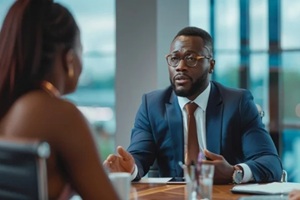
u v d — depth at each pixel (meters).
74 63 1.58
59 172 1.49
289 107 5.07
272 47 5.10
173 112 2.94
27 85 1.50
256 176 2.57
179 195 2.23
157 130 2.97
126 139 4.51
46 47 1.50
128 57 4.48
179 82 2.86
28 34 1.47
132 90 4.47
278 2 5.04
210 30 5.05
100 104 4.86
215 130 2.84
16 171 1.19
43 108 1.46
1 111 1.50
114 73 4.59
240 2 5.13
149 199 2.13
